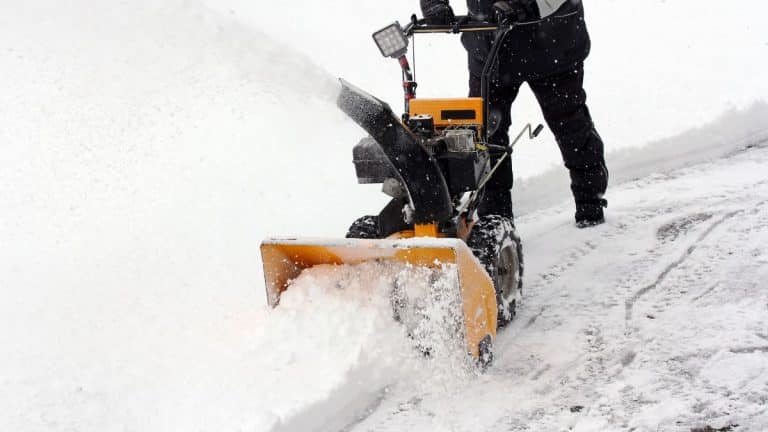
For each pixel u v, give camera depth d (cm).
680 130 774
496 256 432
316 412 355
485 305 403
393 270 411
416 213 414
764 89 884
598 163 603
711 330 421
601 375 391
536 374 399
